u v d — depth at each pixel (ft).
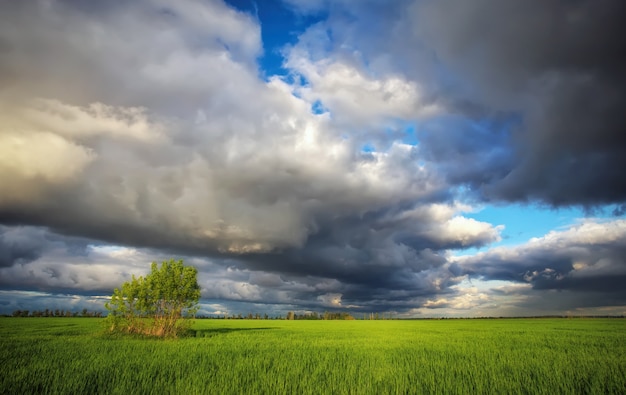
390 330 161.58
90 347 65.62
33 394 31.76
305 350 69.92
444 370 46.68
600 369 46.60
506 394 34.35
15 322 179.83
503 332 142.41
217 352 62.28
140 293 93.25
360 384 37.81
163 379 37.65
